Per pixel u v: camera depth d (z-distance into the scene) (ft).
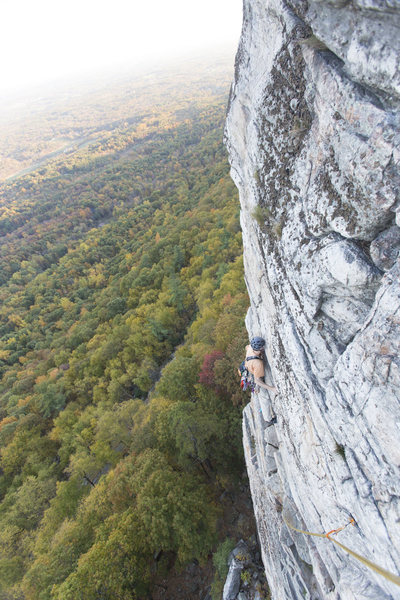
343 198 10.80
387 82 8.56
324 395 13.43
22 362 190.49
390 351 9.48
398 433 9.76
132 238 303.48
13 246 382.42
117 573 47.29
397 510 10.49
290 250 14.34
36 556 64.59
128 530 50.60
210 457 61.36
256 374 22.71
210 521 52.37
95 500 61.26
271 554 30.01
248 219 21.39
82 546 57.57
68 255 314.55
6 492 97.81
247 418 37.52
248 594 42.19
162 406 69.92
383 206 9.46
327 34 9.79
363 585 13.83
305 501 18.85
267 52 14.99
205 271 132.46
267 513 30.76
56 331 211.61
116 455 77.66
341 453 13.14
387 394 9.91
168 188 367.25
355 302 11.80
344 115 10.06
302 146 13.00
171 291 135.44
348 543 14.60
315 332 13.60
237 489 58.95
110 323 161.68
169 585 52.85
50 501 71.92
